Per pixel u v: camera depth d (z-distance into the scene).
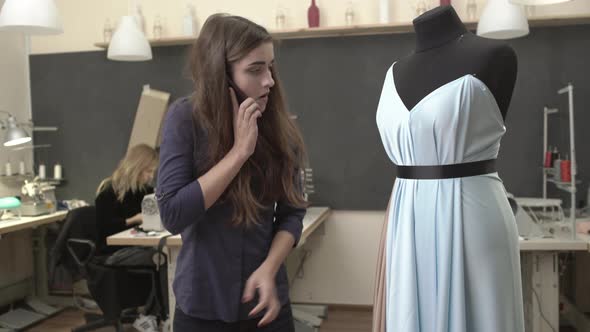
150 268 3.09
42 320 3.76
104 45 3.96
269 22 3.90
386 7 3.56
